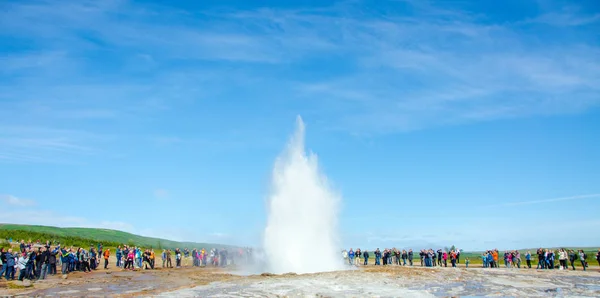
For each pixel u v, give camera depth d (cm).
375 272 3381
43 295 2286
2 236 7138
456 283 2839
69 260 3875
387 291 2372
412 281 2878
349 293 2272
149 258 4706
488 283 2867
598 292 2533
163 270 4412
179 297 2127
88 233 12388
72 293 2367
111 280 3122
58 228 11681
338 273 3341
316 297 2166
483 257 5200
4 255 2973
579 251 4372
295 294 2236
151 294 2277
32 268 3144
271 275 3334
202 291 2333
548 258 4575
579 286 2800
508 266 5119
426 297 2219
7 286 2620
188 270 4456
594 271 4125
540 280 3117
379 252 5562
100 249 4991
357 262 5541
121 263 5203
